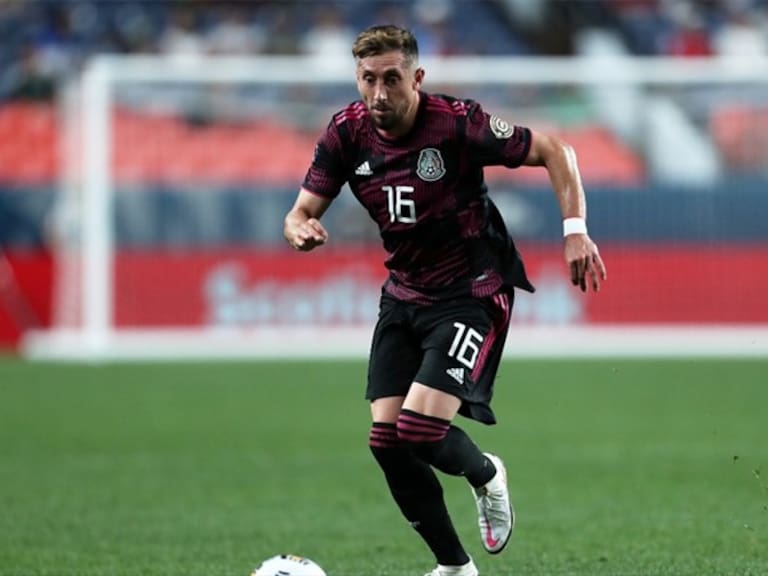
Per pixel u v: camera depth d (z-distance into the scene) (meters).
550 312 62.03
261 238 62.22
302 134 64.25
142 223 62.16
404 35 18.83
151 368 57.81
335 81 64.56
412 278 19.91
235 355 62.56
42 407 46.34
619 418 43.19
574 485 31.45
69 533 26.20
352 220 61.38
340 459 35.72
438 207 19.47
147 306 61.75
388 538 25.64
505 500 20.95
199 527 26.83
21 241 68.00
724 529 25.91
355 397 48.62
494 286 19.97
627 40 81.69
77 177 67.88
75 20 80.31
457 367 19.31
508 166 19.69
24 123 74.44
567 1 82.19
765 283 62.25
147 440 39.09
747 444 37.56
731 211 62.69
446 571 20.28
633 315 62.19
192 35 79.56
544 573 22.36
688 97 63.69
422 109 19.31
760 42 80.81
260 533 26.19
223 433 40.44
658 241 62.62
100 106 61.44
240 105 64.06
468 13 81.62
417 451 19.25
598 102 63.94
